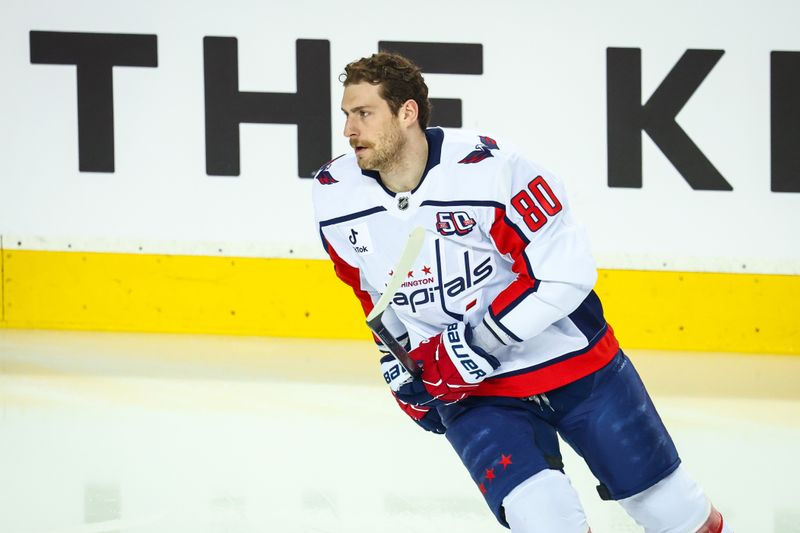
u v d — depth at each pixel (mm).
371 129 8047
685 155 24219
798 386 20859
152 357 21422
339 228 8609
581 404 8617
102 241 23906
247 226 24016
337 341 23781
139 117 23922
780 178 24234
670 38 24188
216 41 23938
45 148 23828
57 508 12414
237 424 16672
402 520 12180
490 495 8289
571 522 8023
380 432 16391
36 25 23766
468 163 8156
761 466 15117
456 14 24109
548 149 24266
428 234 8359
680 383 20797
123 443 15414
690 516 8836
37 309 23906
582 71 24172
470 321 8633
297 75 24031
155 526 11789
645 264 24219
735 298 24266
